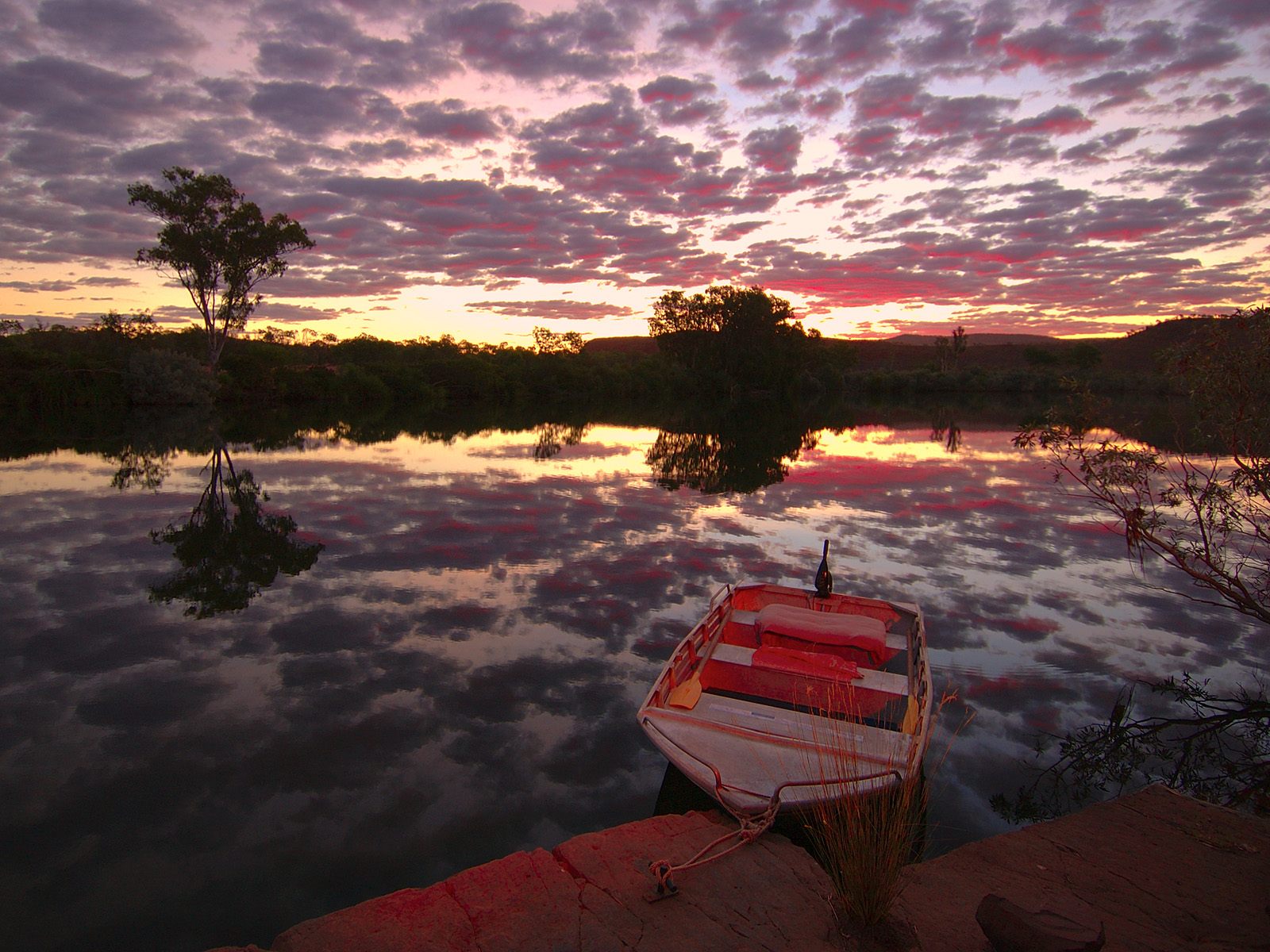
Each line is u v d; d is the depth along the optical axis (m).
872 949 3.04
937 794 5.09
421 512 14.27
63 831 4.61
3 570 10.23
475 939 3.11
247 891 4.09
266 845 4.49
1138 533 7.10
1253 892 3.58
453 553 11.29
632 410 49.38
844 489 17.62
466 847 4.47
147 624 8.23
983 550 11.75
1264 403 6.43
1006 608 8.93
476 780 5.21
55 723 5.98
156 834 4.59
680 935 3.15
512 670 7.05
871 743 4.75
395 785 5.14
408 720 6.06
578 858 3.75
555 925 3.21
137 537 12.09
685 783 5.19
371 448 24.66
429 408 48.16
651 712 4.99
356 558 10.99
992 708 6.38
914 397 75.38
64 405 35.34
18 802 4.92
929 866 3.86
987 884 3.66
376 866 4.30
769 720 5.09
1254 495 6.71
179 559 10.81
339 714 6.16
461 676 6.91
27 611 8.61
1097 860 3.89
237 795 5.01
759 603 7.79
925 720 4.90
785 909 3.35
